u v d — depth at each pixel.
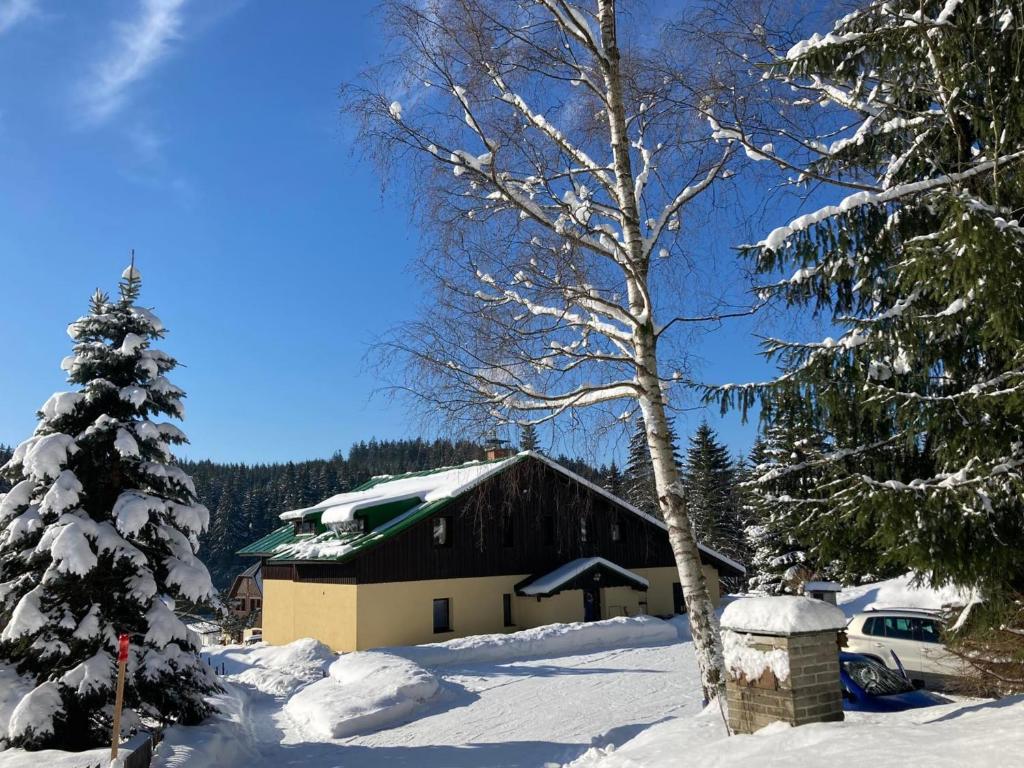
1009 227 5.80
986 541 6.08
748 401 8.07
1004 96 6.91
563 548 29.55
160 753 10.16
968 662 8.84
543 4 10.01
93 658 10.66
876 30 7.30
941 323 6.73
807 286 8.18
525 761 10.44
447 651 20.62
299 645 22.59
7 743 10.25
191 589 11.80
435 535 26.97
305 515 30.97
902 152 8.50
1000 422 6.34
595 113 11.22
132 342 12.33
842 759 5.11
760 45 9.30
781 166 9.14
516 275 10.38
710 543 47.59
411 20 9.33
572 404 10.37
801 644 6.68
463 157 9.79
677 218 10.84
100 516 11.82
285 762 11.60
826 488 7.43
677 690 15.11
